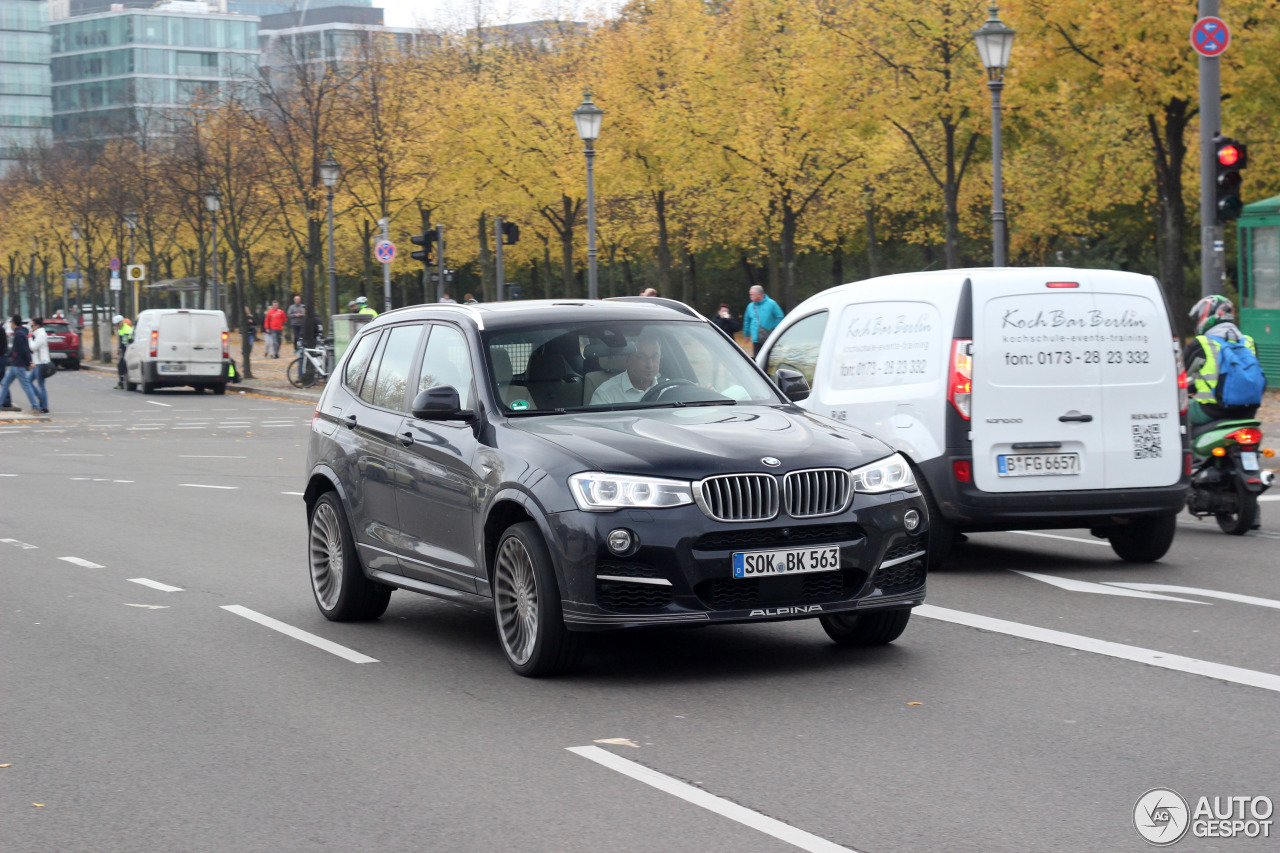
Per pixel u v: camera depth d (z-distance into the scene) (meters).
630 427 7.57
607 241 57.25
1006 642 8.19
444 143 47.06
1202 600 9.44
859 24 35.75
